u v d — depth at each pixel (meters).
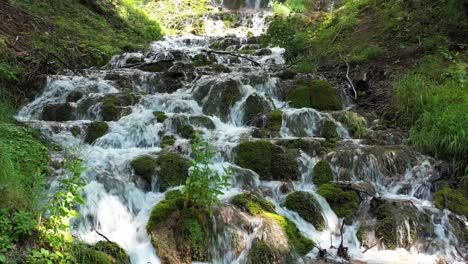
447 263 5.39
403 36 11.39
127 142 7.43
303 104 9.12
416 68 9.66
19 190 4.70
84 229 5.12
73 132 7.47
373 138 7.84
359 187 6.46
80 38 12.75
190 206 5.28
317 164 6.86
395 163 7.05
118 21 15.88
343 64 11.14
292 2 19.03
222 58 13.00
